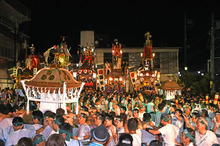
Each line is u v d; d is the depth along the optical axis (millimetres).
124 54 37219
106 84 29656
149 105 11766
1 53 30609
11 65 31516
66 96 8930
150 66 29922
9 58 32594
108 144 5934
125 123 6016
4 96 16891
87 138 6352
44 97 8922
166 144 6000
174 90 18484
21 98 12898
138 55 37281
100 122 6246
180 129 8156
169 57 37625
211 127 7988
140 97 15367
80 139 6316
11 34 33656
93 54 30219
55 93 9141
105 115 6273
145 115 6758
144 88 27562
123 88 29922
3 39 31359
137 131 5852
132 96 18219
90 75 28656
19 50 35750
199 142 6016
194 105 13172
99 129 4469
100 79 29766
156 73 29422
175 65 37500
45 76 8906
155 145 4258
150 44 29969
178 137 7879
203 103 13641
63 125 4906
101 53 37188
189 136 5723
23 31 37344
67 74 9406
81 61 30422
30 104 9695
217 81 26672
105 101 14820
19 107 8750
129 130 5461
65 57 10531
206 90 26281
